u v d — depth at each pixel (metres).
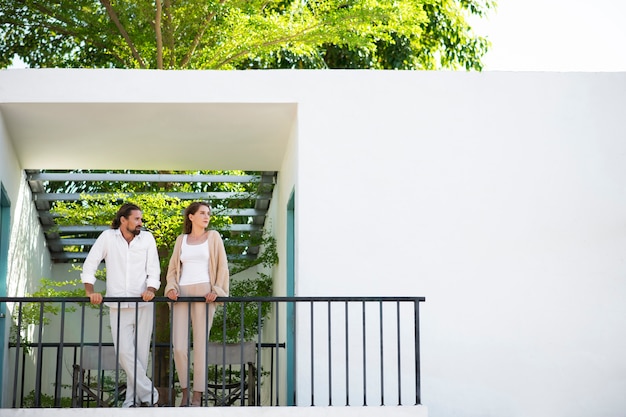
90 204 10.39
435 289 7.04
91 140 8.09
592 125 7.35
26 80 7.04
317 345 6.89
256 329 10.41
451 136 7.26
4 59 12.86
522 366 7.01
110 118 7.46
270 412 5.93
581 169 7.29
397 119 7.25
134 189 11.62
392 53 14.31
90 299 6.03
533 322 7.07
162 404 9.55
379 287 7.00
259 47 12.21
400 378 6.29
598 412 7.01
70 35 12.60
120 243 6.48
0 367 7.94
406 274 7.04
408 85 7.30
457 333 7.00
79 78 7.07
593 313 7.12
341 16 11.71
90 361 7.84
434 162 7.21
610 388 7.04
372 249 7.05
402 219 7.11
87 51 13.31
